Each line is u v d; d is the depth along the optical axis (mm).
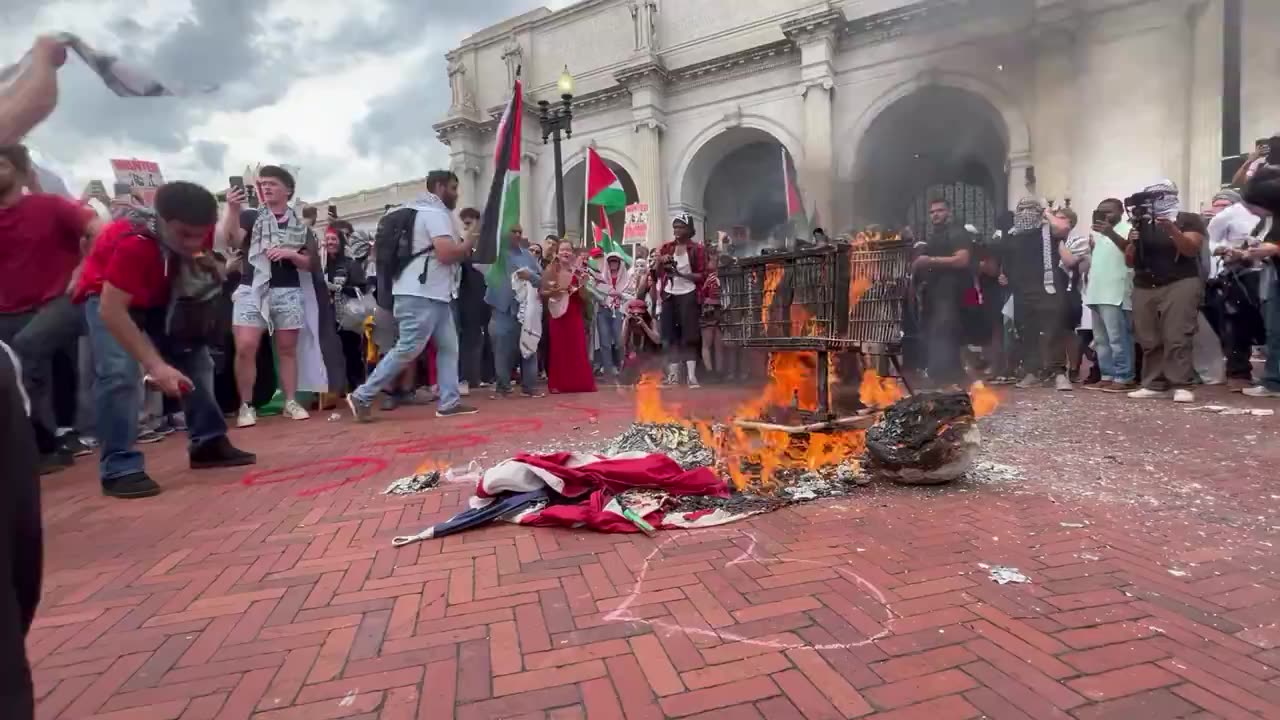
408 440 4762
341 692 1564
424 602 2043
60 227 3043
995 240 7781
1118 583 2018
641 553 2387
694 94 19859
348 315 7164
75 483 3801
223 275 4281
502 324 7590
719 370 8656
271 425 5660
